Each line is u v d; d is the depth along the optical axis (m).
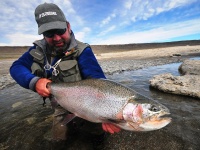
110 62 4.50
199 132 0.85
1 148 0.81
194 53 5.75
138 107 0.55
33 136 0.89
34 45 0.80
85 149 0.77
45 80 0.68
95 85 0.61
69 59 0.73
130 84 1.83
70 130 0.83
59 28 0.64
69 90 0.65
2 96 1.62
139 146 0.77
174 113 1.07
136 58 5.36
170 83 1.55
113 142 0.81
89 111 0.61
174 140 0.80
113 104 0.58
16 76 0.71
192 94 1.33
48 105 1.31
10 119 1.10
